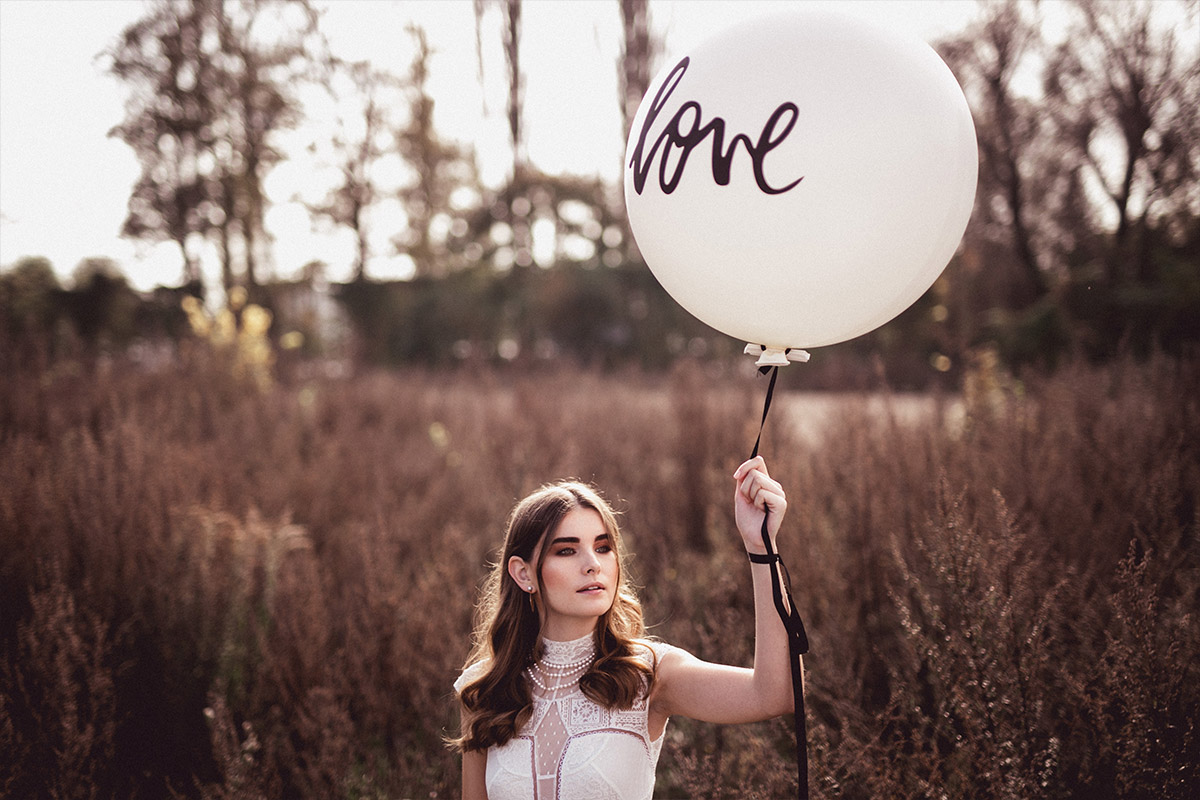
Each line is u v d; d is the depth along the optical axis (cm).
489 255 2814
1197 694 212
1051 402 459
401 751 300
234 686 332
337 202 2473
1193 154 920
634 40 2258
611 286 2309
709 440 571
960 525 246
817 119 149
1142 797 204
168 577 347
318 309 2433
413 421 871
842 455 473
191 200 1803
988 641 225
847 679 265
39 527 359
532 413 757
